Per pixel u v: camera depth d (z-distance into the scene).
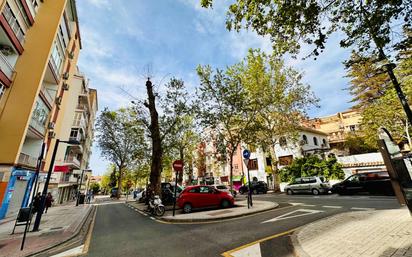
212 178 43.44
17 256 5.54
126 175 55.91
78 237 7.75
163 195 18.33
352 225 6.09
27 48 15.60
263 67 22.59
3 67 13.51
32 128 16.08
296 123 24.70
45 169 20.95
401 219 6.22
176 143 25.92
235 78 17.62
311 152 29.23
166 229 7.96
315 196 17.36
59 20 17.33
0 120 13.68
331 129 40.44
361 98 27.05
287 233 6.17
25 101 14.56
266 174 32.91
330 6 4.96
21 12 14.67
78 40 26.61
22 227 10.12
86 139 42.38
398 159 5.47
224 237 6.18
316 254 4.12
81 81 32.09
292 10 5.05
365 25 4.82
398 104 17.19
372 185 15.77
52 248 6.39
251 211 10.23
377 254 3.81
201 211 11.90
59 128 23.36
